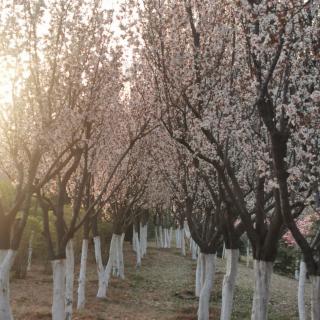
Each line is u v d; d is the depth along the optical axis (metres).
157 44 6.09
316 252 5.14
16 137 6.14
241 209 5.68
